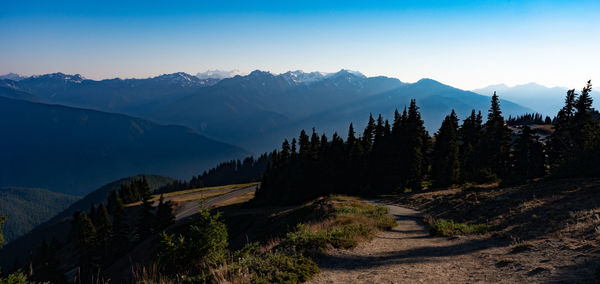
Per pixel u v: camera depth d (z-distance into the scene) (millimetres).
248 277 6855
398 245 12648
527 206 18141
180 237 9156
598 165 26391
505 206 20469
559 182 25188
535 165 52594
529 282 6172
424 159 71000
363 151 71750
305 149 73062
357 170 69250
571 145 49188
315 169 70750
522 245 9633
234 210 71250
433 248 11789
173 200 109500
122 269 42656
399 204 41812
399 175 63062
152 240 53094
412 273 7871
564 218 12977
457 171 55312
